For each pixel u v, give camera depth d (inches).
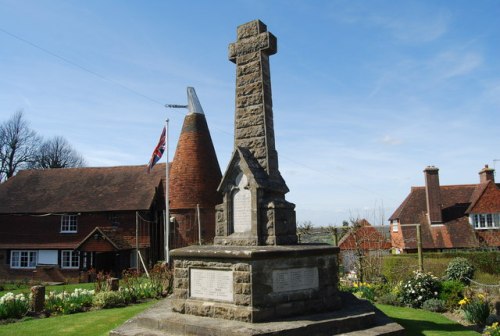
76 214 1346.0
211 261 374.3
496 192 1343.5
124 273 761.0
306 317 361.1
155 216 1362.0
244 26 449.1
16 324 481.1
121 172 1467.8
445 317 515.2
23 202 1402.6
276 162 429.7
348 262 928.9
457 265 795.4
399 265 860.0
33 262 1350.9
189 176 1181.1
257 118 427.2
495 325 421.7
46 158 2214.6
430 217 1343.5
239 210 409.1
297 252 368.2
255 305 344.8
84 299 602.9
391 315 517.0
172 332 351.9
